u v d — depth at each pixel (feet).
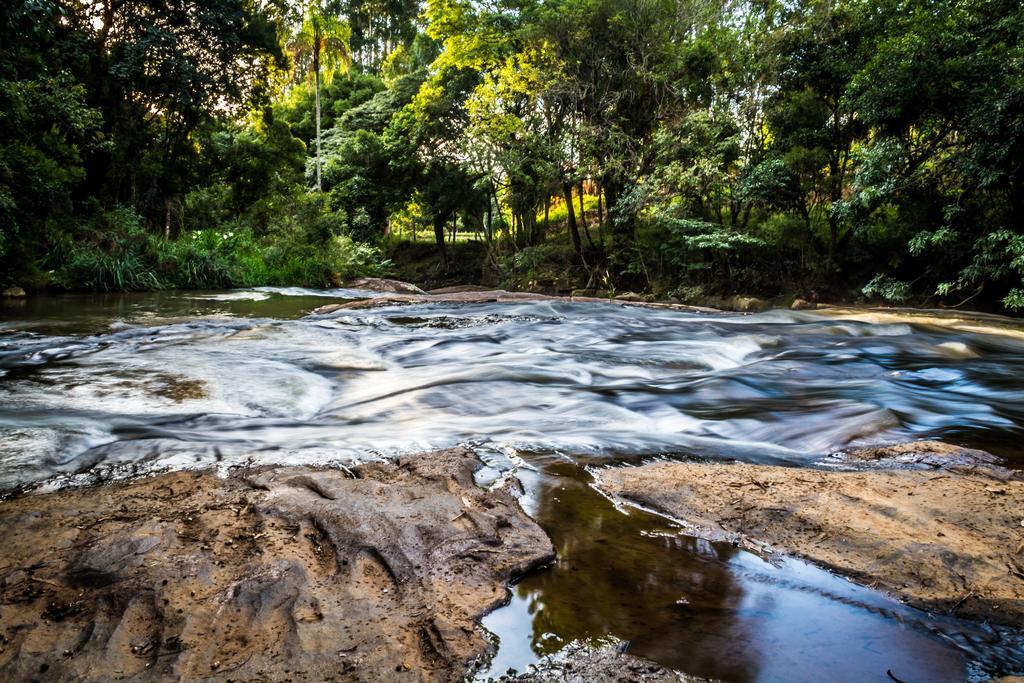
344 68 98.32
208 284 57.16
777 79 53.52
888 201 46.29
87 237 50.06
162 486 7.40
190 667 4.22
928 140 43.50
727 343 25.27
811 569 6.15
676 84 61.16
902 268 50.78
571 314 37.27
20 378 14.80
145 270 51.93
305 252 71.82
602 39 61.36
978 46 38.86
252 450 9.26
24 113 39.22
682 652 4.71
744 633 5.00
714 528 7.04
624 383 16.35
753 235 56.85
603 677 4.37
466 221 92.17
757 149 59.06
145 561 5.44
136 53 60.08
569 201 70.85
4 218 37.73
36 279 43.24
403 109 85.30
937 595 5.63
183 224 72.79
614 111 61.82
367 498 6.97
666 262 62.75
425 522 6.51
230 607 4.88
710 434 11.44
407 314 35.60
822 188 53.98
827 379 17.74
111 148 54.75
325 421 11.64
